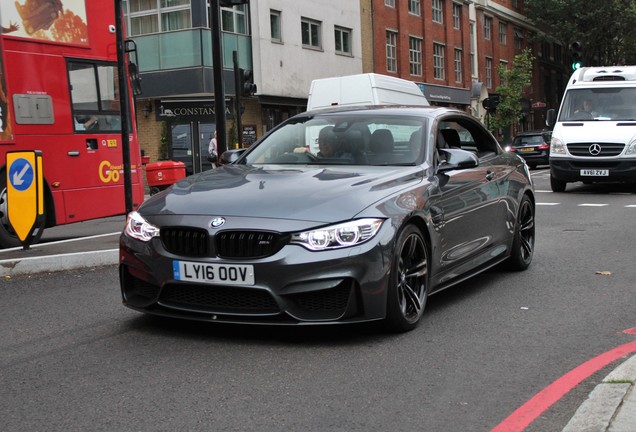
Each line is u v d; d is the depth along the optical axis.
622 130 17.00
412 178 5.50
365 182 5.18
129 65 11.77
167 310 4.99
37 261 7.90
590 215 12.93
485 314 5.79
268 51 28.16
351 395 3.96
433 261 5.50
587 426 3.34
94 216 11.13
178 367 4.45
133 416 3.67
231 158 6.41
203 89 25.97
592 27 49.47
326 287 4.59
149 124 27.12
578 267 7.89
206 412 3.72
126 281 5.18
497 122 42.53
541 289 6.77
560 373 4.34
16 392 4.07
